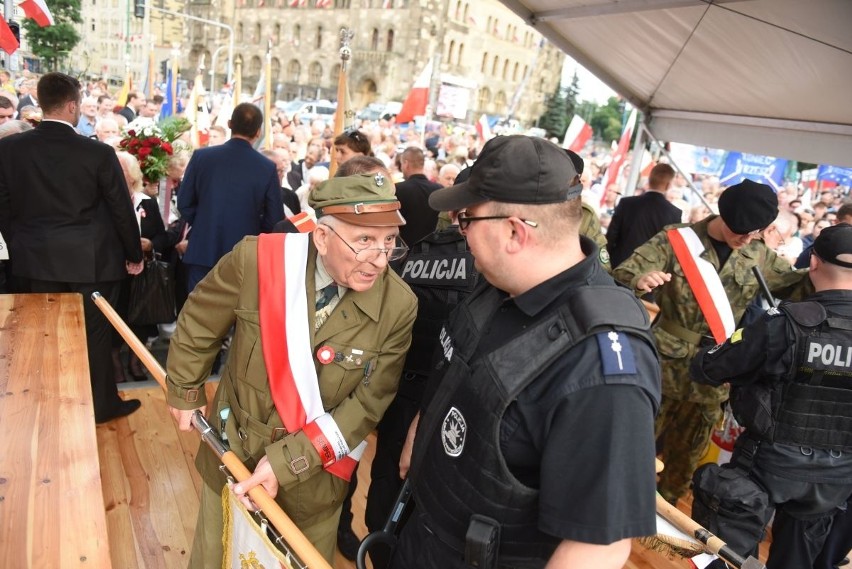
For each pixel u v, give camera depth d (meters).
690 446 2.81
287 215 4.54
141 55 50.66
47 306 2.70
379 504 2.05
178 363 1.63
